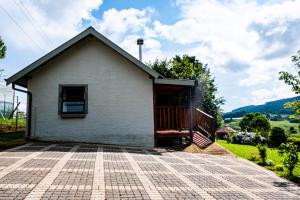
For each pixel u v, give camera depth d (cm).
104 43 1356
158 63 2909
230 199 540
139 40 1869
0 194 470
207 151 1259
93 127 1301
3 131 1631
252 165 1026
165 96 1889
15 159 768
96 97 1320
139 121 1332
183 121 1409
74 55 1336
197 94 3134
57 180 574
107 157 891
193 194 552
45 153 896
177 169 792
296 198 602
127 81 1348
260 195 596
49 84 1302
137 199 495
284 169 965
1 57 1462
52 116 1285
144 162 859
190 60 3409
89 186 547
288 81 920
